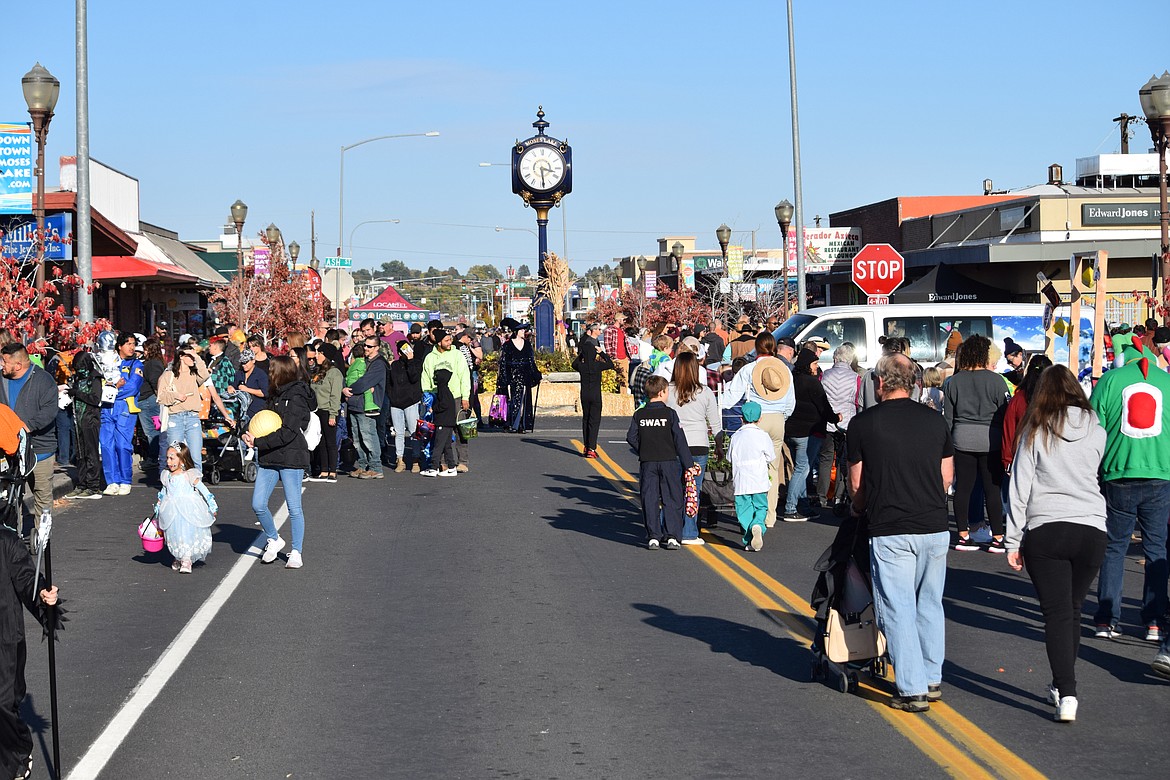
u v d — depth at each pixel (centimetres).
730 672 982
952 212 5472
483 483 2172
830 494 1794
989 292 4697
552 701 903
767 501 1523
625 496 2008
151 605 1228
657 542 1538
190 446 1905
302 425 1428
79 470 1966
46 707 891
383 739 817
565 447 2770
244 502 1942
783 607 1217
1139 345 1839
